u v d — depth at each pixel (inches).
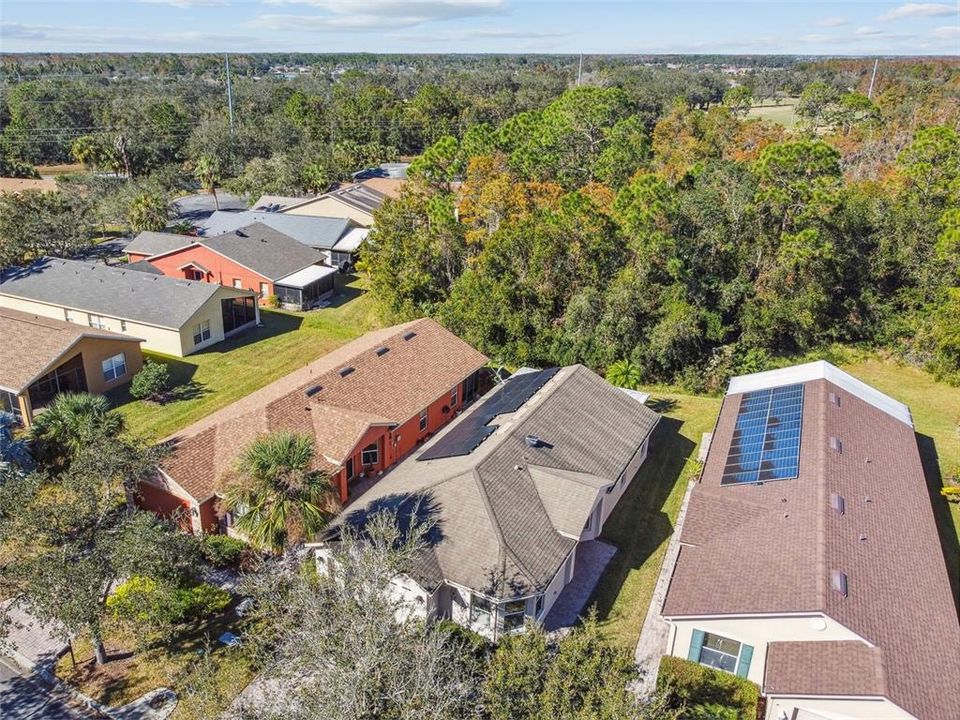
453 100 5482.3
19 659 847.1
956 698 677.3
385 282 2033.7
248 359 1793.8
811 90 3801.7
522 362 1747.0
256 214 2849.4
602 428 1206.9
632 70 7234.3
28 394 1395.2
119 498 1031.6
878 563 840.9
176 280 1921.8
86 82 6476.4
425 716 555.5
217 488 1045.2
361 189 3174.2
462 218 2105.1
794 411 1192.2
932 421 1503.4
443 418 1449.3
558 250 1776.6
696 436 1414.9
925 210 1915.6
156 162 3902.6
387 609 653.3
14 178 3666.3
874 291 1915.6
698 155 2992.1
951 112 3073.3
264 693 650.2
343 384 1304.1
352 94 6171.3
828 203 1770.4
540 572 869.2
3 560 965.8
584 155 2908.5
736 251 1800.0
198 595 910.4
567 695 568.1
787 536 875.4
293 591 698.2
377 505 987.3
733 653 797.9
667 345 1638.8
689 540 920.9
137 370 1669.5
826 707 698.2
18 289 1974.7
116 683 812.0
